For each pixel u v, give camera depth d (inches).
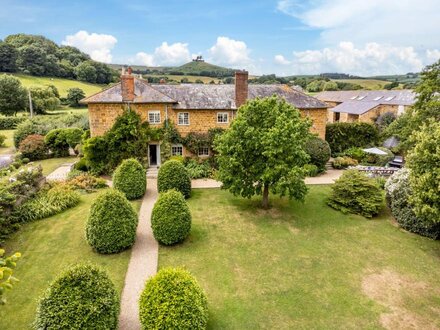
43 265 506.3
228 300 436.1
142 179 831.1
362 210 741.3
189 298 339.9
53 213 707.4
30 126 1523.1
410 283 486.0
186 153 1147.3
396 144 1235.9
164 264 522.3
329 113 2289.6
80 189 884.0
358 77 5167.3
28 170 789.2
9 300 419.5
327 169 1167.6
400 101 1845.5
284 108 727.7
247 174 721.0
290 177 676.7
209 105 1120.2
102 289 334.3
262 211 761.0
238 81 1132.5
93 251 553.6
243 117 719.7
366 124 1332.4
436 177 504.1
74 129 1408.7
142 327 340.5
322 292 460.1
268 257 555.2
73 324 310.7
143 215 719.7
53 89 2856.8
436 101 975.6
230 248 583.2
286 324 393.7
